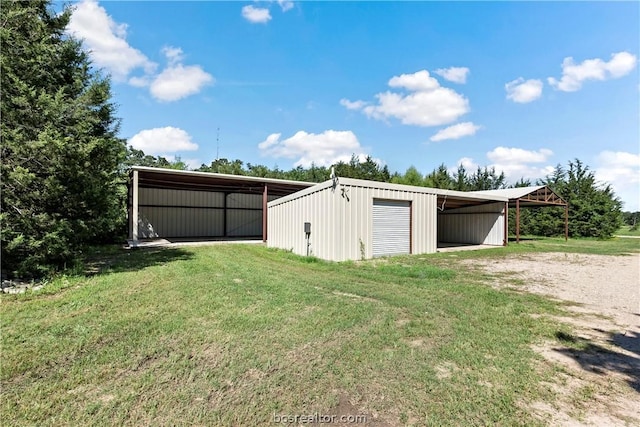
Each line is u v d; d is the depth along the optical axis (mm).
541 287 6188
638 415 2184
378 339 3430
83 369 2748
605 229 23203
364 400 2346
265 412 2191
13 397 2336
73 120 6707
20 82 6039
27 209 6262
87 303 4617
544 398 2381
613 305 4910
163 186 18109
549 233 24969
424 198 12422
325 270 7895
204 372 2703
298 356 3020
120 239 15461
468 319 4125
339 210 9836
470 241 17906
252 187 18797
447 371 2773
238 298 4930
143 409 2209
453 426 2051
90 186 7074
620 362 2982
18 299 4852
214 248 12648
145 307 4457
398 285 6125
